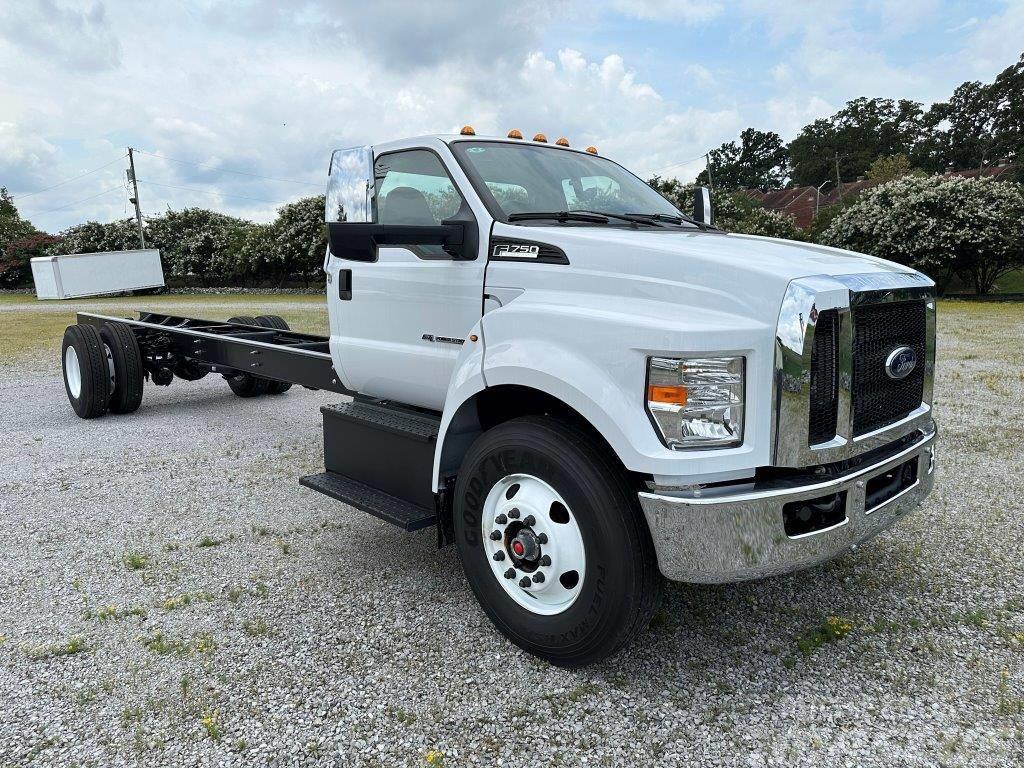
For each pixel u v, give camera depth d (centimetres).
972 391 798
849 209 2841
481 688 269
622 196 391
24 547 402
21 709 257
